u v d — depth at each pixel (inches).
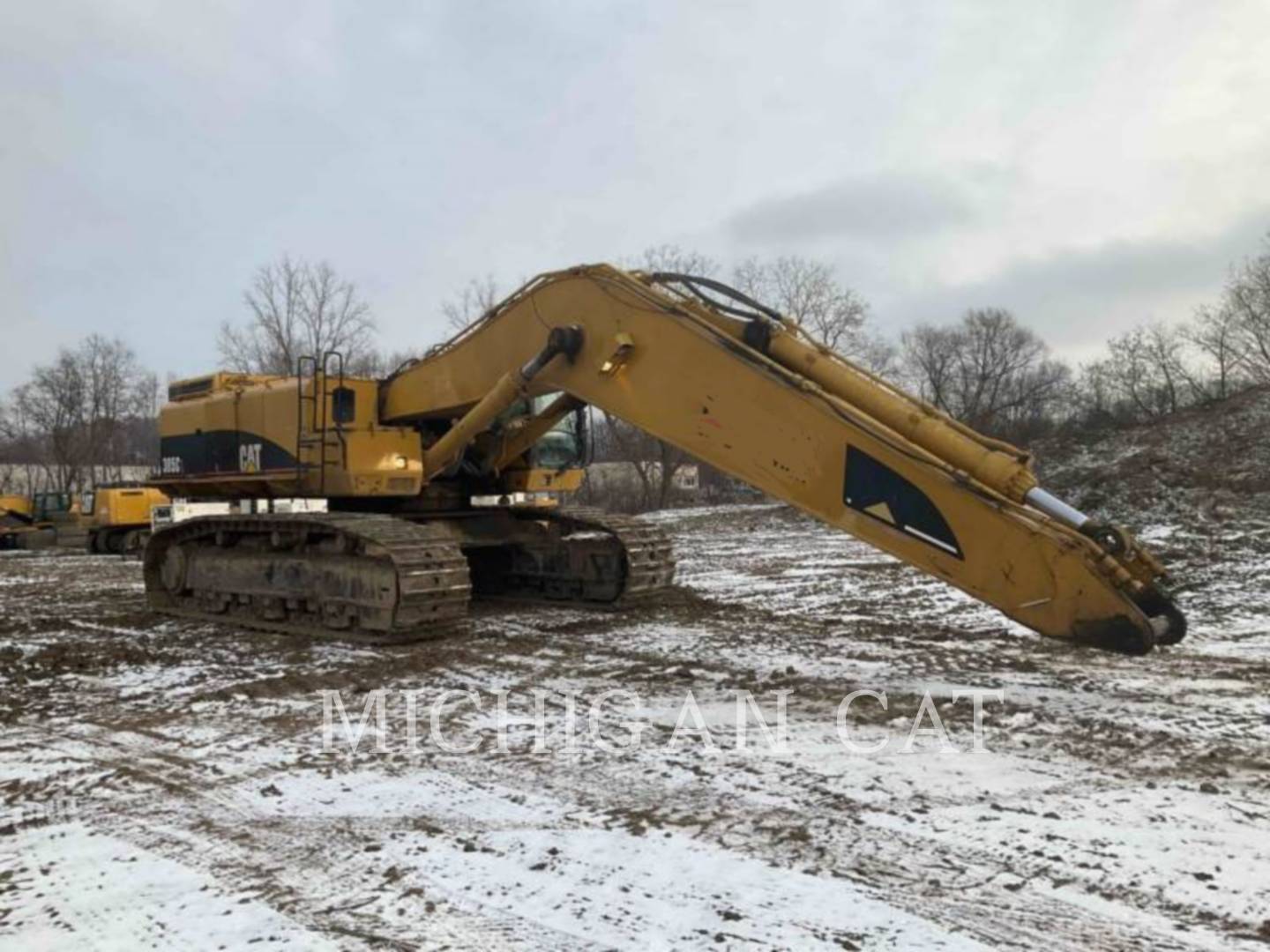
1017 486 233.8
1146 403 2112.5
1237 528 635.5
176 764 217.5
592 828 173.6
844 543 816.9
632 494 1802.4
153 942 135.5
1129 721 236.1
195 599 439.5
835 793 188.7
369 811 184.9
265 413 414.0
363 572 352.2
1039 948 128.8
